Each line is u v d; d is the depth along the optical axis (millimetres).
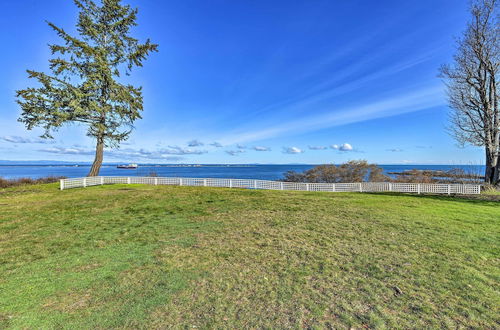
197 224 8531
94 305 3766
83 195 15648
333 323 3277
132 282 4469
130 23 25141
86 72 23141
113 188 19703
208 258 5547
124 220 9156
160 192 17281
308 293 4047
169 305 3736
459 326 3229
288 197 14953
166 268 5043
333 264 5184
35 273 4855
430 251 5875
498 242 6484
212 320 3361
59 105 21062
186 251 5996
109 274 4793
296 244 6426
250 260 5422
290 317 3410
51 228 8102
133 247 6293
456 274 4695
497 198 14695
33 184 23500
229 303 3770
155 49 25609
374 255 5656
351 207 11469
